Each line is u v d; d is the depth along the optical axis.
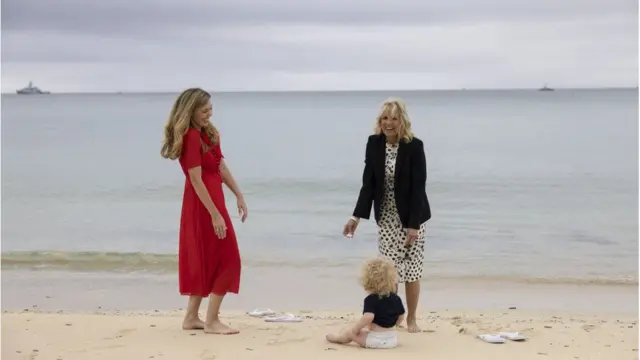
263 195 20.98
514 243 14.08
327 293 10.09
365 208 6.40
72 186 23.08
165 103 149.62
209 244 6.22
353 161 30.50
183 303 9.50
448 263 12.30
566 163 28.92
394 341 5.98
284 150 35.78
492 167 27.55
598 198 20.19
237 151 35.22
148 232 15.51
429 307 9.20
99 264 12.11
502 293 10.16
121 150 36.81
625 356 5.92
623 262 12.49
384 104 6.23
